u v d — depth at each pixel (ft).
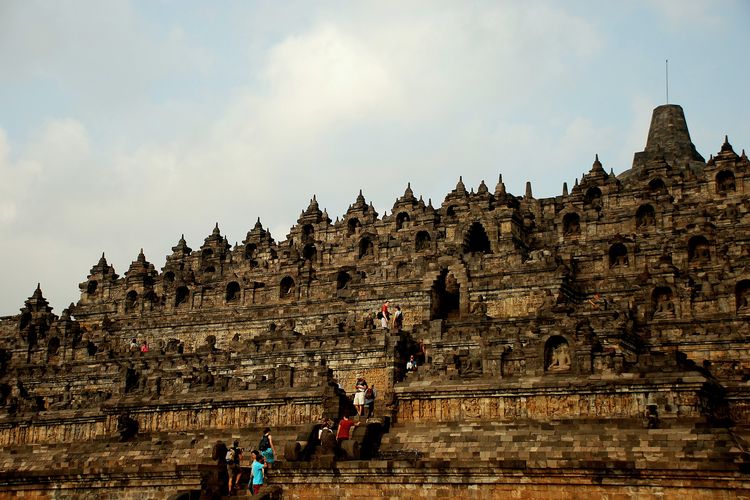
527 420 244.22
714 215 363.97
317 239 466.70
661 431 220.64
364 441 239.30
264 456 237.25
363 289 374.63
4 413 325.62
